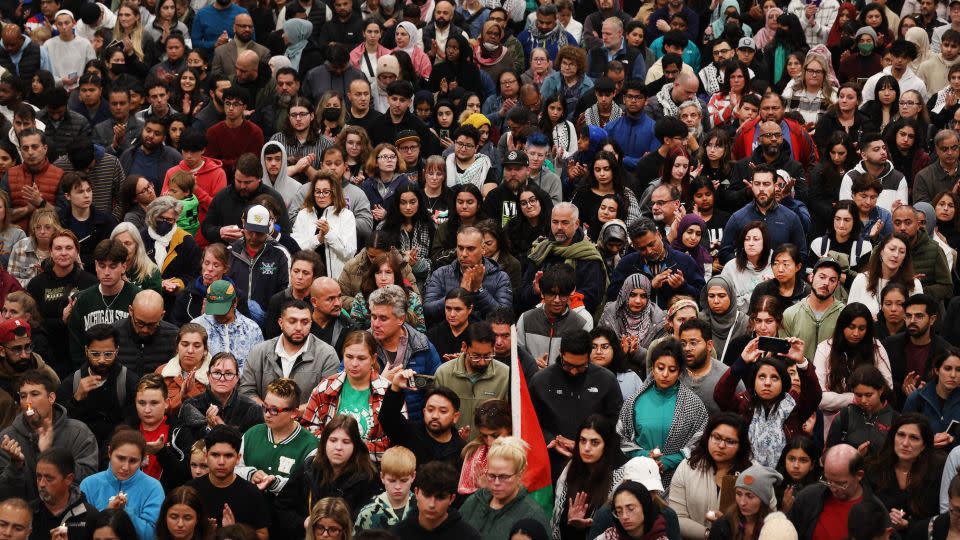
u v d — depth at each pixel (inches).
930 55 1521.9
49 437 853.2
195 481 795.4
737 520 770.8
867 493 770.2
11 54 1518.2
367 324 999.0
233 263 1075.3
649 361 885.2
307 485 810.2
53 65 1556.3
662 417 862.5
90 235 1165.7
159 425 879.7
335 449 791.1
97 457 869.2
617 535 738.8
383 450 850.1
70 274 1066.7
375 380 871.7
